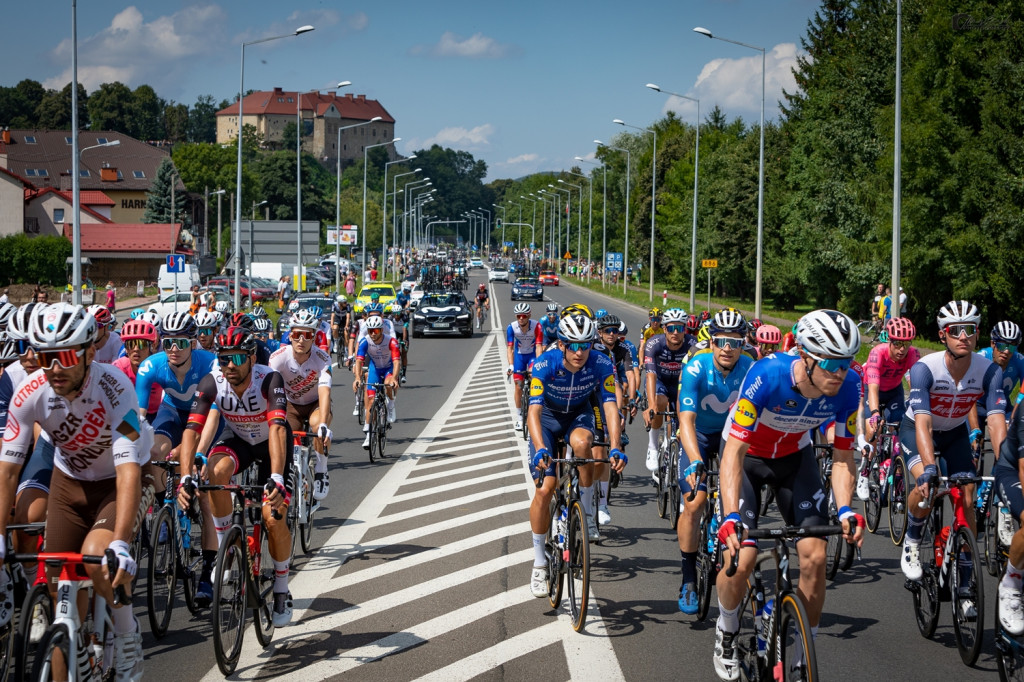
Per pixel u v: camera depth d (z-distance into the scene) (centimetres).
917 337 3631
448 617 597
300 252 4375
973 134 3209
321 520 871
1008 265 3097
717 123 10444
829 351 432
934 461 602
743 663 468
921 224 3231
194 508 642
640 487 1057
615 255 8106
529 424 623
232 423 589
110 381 438
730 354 668
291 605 568
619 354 1027
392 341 1238
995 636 502
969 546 532
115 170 9731
